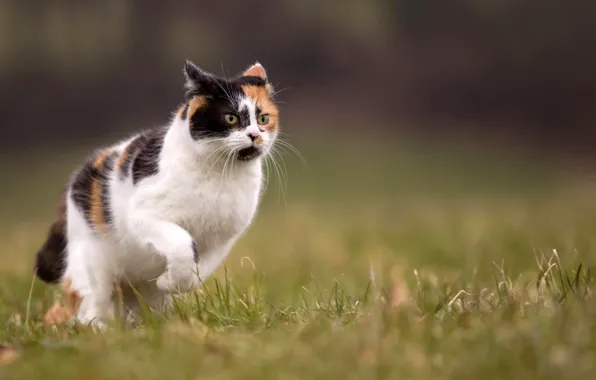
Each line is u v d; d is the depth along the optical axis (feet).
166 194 20.34
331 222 55.98
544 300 18.40
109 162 22.03
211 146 20.40
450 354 15.14
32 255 38.19
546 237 38.52
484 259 32.58
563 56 123.34
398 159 97.55
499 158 102.17
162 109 116.37
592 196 72.95
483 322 16.60
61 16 115.55
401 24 125.70
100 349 16.15
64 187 23.81
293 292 28.48
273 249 42.96
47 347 16.75
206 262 21.57
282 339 16.33
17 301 24.79
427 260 36.06
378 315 16.69
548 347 14.83
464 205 67.05
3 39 114.93
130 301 23.00
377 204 72.33
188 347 15.90
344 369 14.74
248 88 21.15
